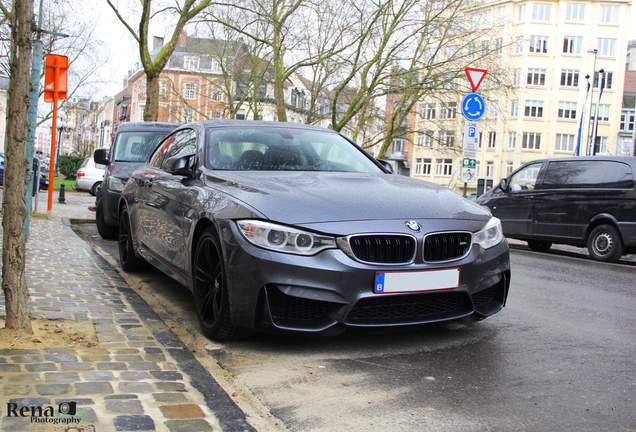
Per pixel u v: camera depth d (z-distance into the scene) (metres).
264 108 60.81
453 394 2.89
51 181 12.75
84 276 5.42
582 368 3.32
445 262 3.47
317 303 3.32
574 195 10.30
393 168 5.23
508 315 4.66
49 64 10.17
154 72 16.34
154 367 3.00
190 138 5.01
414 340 3.82
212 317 3.78
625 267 8.77
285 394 2.85
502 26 24.69
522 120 59.44
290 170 4.40
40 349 3.10
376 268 3.29
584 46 59.03
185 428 2.30
